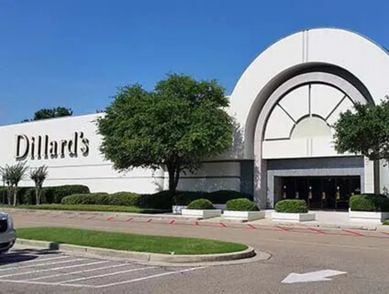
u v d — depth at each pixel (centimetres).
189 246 1384
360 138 2591
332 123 3428
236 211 2938
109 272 1102
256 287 928
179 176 4041
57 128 4956
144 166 3734
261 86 3662
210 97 3694
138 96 3619
